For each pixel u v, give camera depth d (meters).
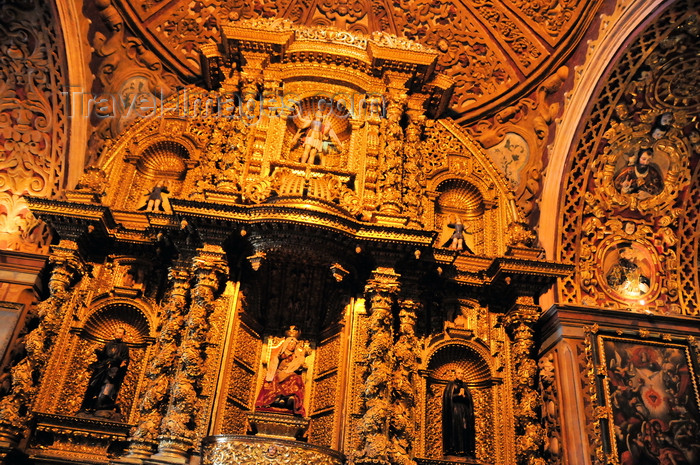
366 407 8.31
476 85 11.22
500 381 9.22
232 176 9.33
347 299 9.24
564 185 9.96
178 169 10.67
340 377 8.77
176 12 10.74
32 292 9.02
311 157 9.99
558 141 10.20
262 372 9.30
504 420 8.95
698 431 8.56
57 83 9.89
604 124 9.84
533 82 10.79
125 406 8.88
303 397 8.92
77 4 9.71
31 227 9.52
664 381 8.84
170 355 8.45
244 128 9.84
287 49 10.42
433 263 9.40
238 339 9.04
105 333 9.39
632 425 8.48
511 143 11.02
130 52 10.62
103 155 10.26
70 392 8.78
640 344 9.07
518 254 9.56
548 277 9.29
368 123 10.31
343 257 9.13
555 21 10.38
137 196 10.34
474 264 9.98
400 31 11.38
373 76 10.66
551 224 9.91
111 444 8.45
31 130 9.88
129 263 9.55
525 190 10.62
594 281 9.66
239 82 10.49
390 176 9.77
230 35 10.17
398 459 8.09
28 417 8.21
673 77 9.38
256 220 8.70
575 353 8.88
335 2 11.30
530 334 9.17
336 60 10.53
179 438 7.84
